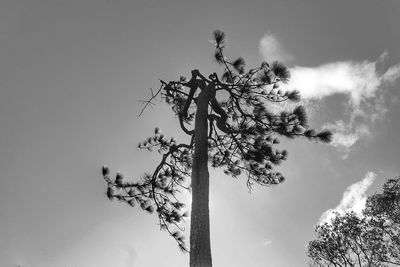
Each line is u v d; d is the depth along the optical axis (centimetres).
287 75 794
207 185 663
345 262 2328
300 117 825
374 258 2277
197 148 714
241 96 854
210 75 841
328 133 835
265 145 899
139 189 945
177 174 987
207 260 571
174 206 960
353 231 2350
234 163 1007
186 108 854
